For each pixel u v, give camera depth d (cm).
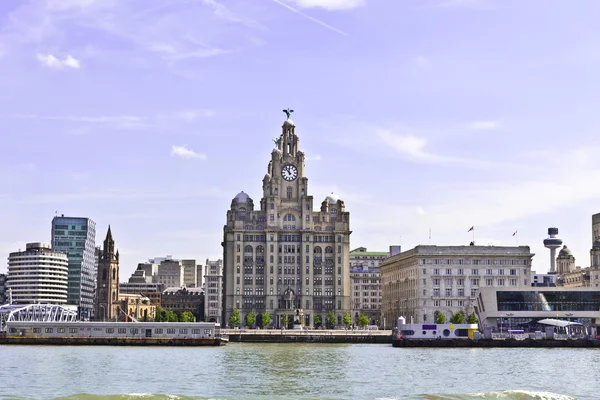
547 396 11988
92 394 11681
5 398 11694
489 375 15900
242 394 12594
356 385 13950
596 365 18450
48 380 14575
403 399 11738
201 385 13838
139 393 12075
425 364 18575
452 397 11906
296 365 18050
